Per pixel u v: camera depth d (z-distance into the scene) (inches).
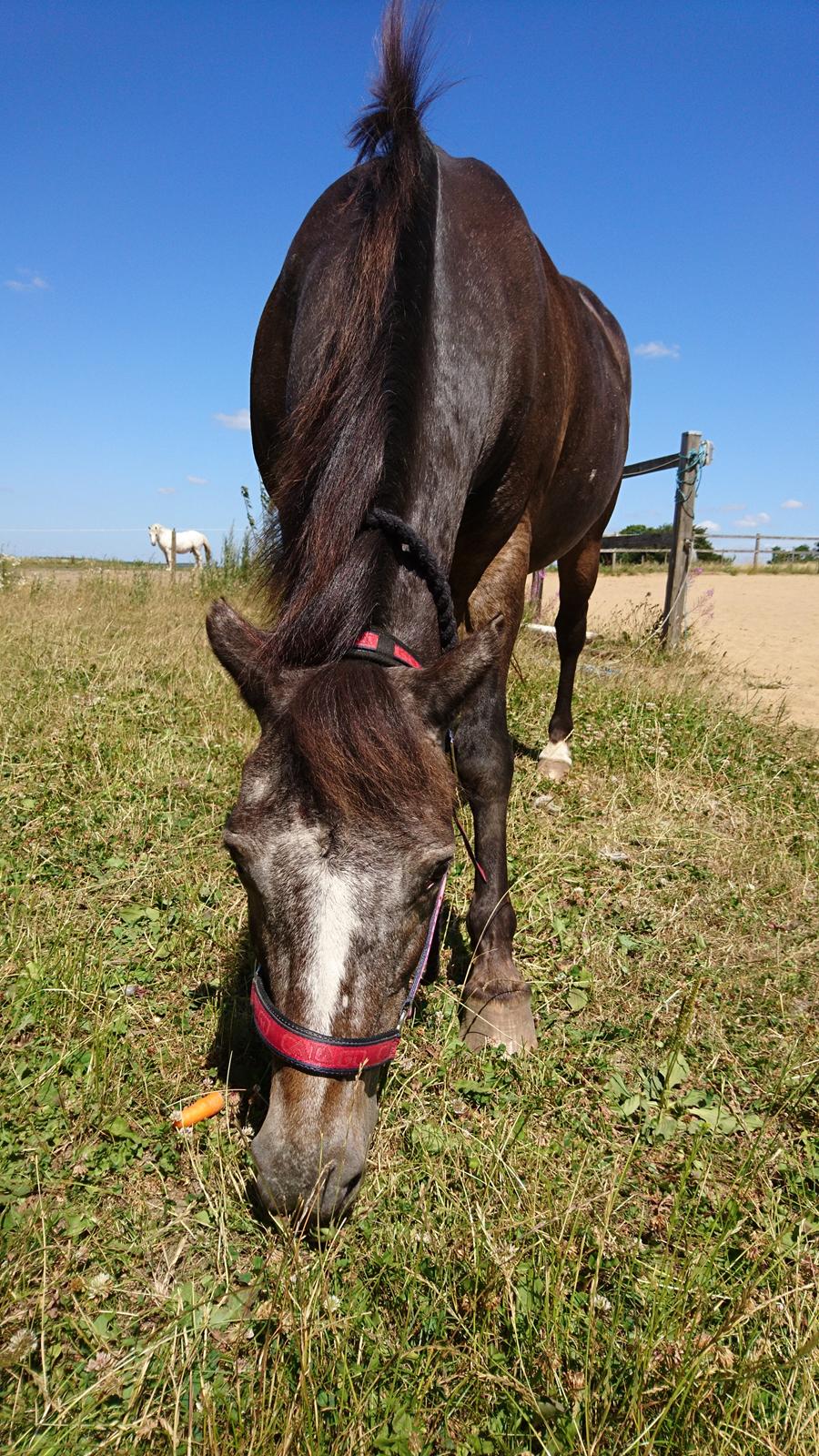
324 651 73.4
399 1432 57.1
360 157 102.6
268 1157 62.9
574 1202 74.9
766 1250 67.9
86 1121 82.1
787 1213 78.7
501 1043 98.3
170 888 120.2
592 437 159.8
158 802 144.4
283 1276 65.8
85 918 112.4
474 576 121.4
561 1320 62.8
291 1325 62.1
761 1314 66.5
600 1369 60.7
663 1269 69.2
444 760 71.6
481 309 107.6
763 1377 61.9
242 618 77.0
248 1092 87.0
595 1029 103.2
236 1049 92.6
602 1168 80.5
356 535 76.9
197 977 103.6
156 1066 90.2
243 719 182.5
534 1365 61.5
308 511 78.5
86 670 214.4
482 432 106.8
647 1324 62.7
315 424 81.5
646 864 142.2
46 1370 60.7
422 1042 98.0
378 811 63.9
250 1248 72.5
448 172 118.0
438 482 94.7
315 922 63.2
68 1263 68.7
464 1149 80.9
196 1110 82.6
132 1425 56.1
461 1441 58.4
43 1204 73.0
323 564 74.1
